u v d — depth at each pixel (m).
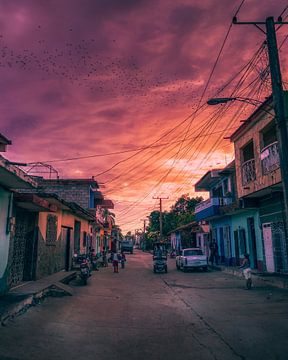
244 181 18.86
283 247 16.06
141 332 7.11
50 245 16.55
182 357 5.52
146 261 36.22
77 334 6.89
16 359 5.25
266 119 15.84
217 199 25.55
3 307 8.24
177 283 16.23
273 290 13.10
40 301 10.47
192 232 40.62
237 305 10.16
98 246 41.00
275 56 9.58
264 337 6.65
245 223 21.67
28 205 12.59
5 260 10.75
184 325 7.72
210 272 22.12
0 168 8.38
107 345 6.18
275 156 14.88
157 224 76.75
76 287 14.42
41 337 6.53
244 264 13.95
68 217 20.64
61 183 31.91
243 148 19.61
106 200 40.03
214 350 5.87
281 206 16.12
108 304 10.51
